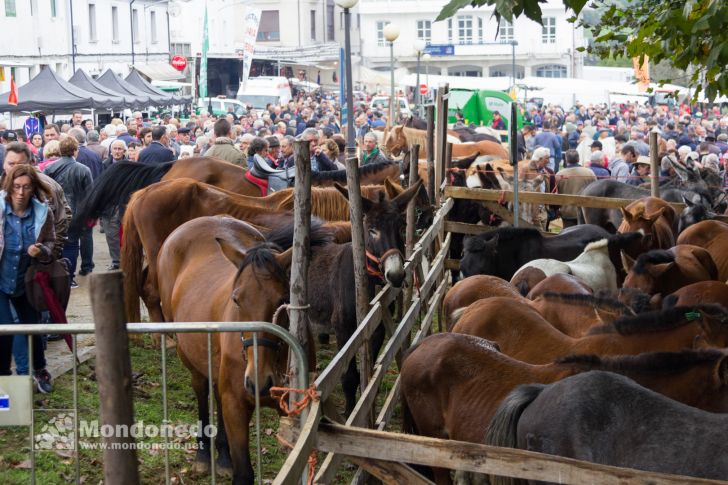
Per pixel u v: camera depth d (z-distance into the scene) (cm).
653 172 1221
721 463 377
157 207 879
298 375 424
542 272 856
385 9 6850
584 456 406
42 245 717
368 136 1485
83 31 3822
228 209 888
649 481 359
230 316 549
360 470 511
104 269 1311
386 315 671
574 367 504
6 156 817
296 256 444
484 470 377
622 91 4503
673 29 622
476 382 519
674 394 473
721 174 1789
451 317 705
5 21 3153
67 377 811
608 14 743
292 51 5791
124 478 248
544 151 1625
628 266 863
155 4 4744
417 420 544
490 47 6669
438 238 1093
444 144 1258
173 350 923
